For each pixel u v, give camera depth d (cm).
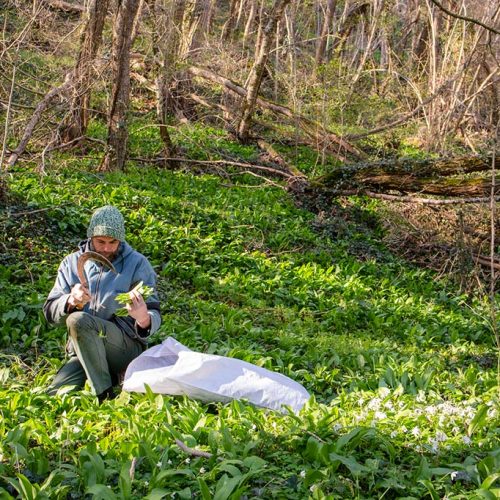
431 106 2212
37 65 1535
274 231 1337
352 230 1445
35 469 454
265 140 2005
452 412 563
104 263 568
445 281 1235
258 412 537
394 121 2227
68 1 2206
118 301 567
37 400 552
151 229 1126
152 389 565
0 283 813
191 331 771
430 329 975
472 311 1088
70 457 469
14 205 1063
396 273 1291
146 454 461
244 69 2323
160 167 1650
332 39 2850
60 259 952
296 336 820
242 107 1998
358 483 450
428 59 2508
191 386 561
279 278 1059
